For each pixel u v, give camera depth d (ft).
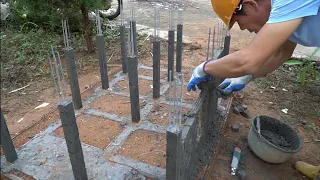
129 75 7.61
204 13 23.00
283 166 7.50
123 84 10.75
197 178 6.45
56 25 15.53
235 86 6.88
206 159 7.11
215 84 7.27
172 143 4.61
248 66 4.80
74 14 14.46
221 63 5.27
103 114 8.78
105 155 7.02
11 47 13.71
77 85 8.70
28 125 8.52
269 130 8.20
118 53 13.92
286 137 7.86
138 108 8.18
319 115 9.61
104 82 10.19
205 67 5.70
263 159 7.42
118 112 8.89
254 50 4.67
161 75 11.39
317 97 10.68
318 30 4.79
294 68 12.78
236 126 8.79
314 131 8.87
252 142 7.55
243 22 5.43
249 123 9.20
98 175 6.36
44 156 7.00
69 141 5.43
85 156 6.95
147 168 6.61
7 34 15.24
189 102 9.27
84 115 8.72
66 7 12.44
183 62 13.10
